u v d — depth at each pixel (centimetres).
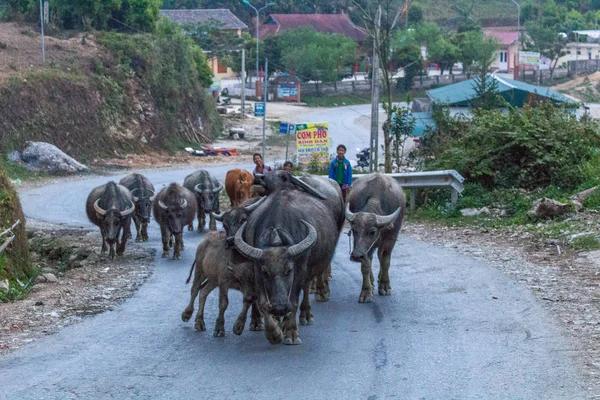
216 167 4584
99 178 3953
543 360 898
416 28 8750
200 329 1072
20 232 1540
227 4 9844
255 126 6397
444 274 1397
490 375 855
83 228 2269
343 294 1282
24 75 4519
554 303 1151
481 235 1788
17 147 4106
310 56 8194
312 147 3294
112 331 1073
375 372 874
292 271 936
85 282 1437
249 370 890
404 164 3120
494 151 2206
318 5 10288
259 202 1077
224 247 1032
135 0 6153
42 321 1136
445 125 2781
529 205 1958
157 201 1717
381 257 1264
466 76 8475
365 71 9256
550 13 10706
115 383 850
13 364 923
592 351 920
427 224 1991
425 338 1006
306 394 807
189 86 5806
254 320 1070
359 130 6284
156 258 1700
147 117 5241
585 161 2192
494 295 1219
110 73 5209
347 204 1230
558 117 2353
